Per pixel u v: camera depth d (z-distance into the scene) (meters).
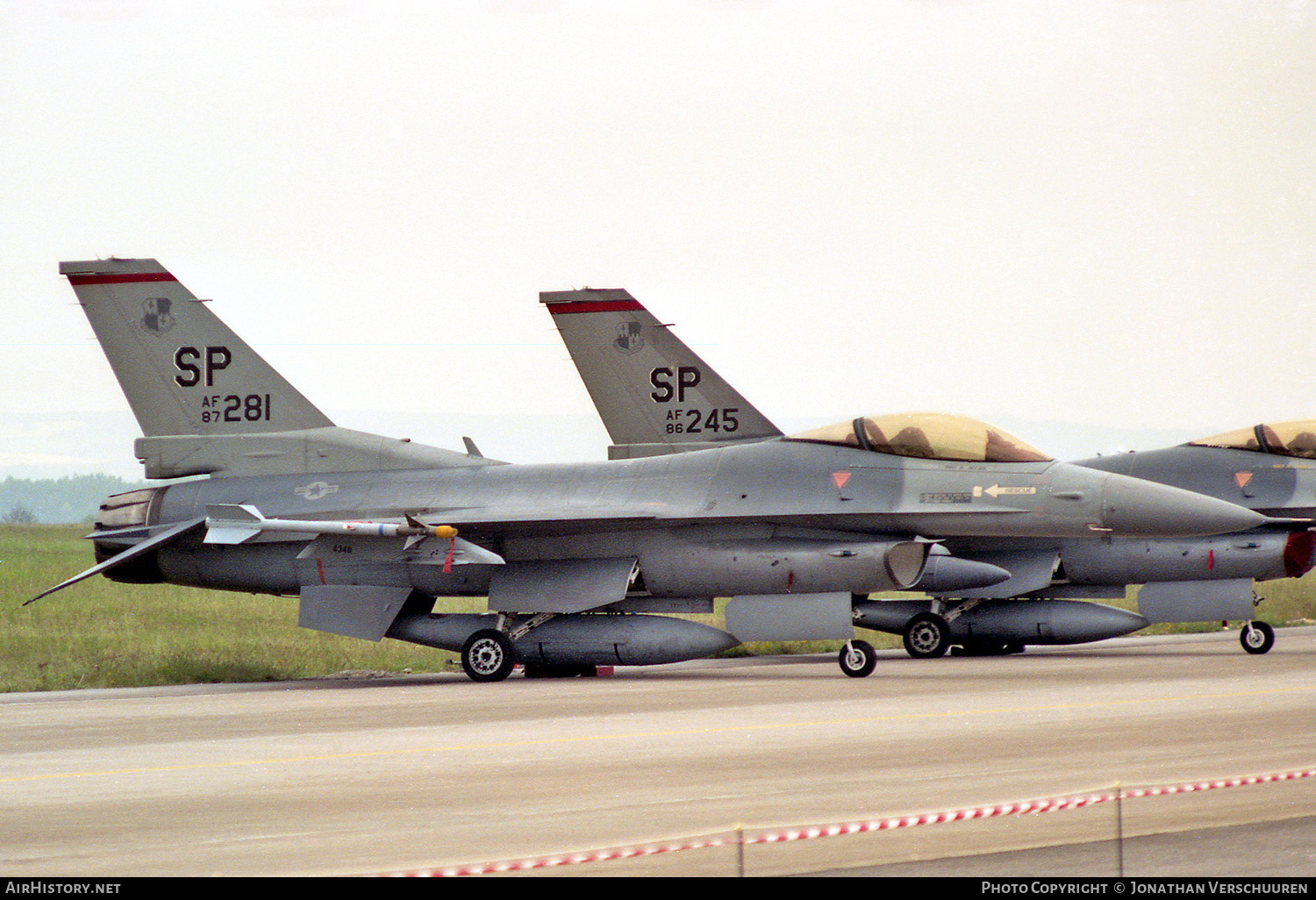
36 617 121.31
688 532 78.69
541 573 79.56
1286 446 95.62
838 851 29.80
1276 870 27.64
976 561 91.19
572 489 82.12
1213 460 97.12
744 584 76.69
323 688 73.94
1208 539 92.06
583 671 81.25
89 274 88.31
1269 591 159.50
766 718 53.59
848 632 74.44
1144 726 48.66
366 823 33.22
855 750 43.94
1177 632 120.44
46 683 75.69
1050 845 30.12
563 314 102.12
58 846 30.97
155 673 79.62
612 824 32.75
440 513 82.06
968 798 35.12
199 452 87.44
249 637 107.81
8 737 50.91
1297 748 42.84
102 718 57.62
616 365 101.12
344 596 81.56
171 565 86.69
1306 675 70.25
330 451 86.50
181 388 87.94
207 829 32.72
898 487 76.56
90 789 38.53
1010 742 45.09
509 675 80.75
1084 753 42.41
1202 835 30.70
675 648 76.31
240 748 46.81
